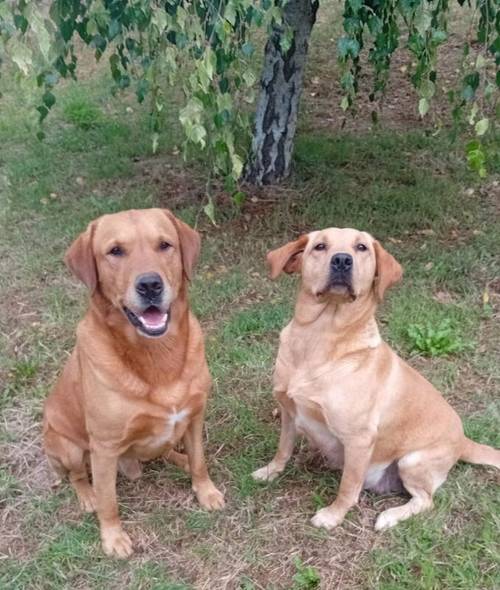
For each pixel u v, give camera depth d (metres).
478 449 1.25
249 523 1.19
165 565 1.12
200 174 2.40
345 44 1.29
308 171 2.40
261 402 1.48
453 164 2.46
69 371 1.16
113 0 1.33
